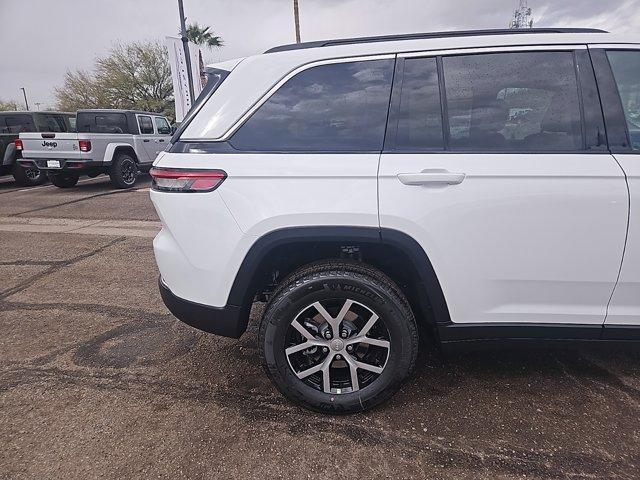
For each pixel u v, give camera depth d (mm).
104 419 2281
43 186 11664
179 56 11633
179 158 2232
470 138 2123
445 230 2064
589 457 1950
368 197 2064
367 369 2250
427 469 1915
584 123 2090
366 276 2143
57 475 1922
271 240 2127
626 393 2379
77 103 34531
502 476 1868
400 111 2158
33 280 4402
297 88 2227
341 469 1929
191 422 2248
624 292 2094
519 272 2094
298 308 2189
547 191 2010
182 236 2227
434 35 2238
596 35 2160
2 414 2328
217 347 3002
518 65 2148
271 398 2439
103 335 3201
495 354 2783
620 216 2000
